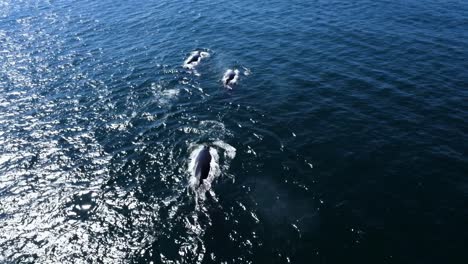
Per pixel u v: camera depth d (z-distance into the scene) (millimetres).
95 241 21219
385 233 20781
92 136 30609
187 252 20094
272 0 60438
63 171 26859
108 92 37188
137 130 31031
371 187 24000
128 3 64812
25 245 21234
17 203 24172
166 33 51000
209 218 22156
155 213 22797
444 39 42312
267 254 19750
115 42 49219
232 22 52938
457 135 27875
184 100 35031
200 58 42688
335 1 57094
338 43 43562
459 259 19062
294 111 32188
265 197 23547
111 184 25406
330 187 24234
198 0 63594
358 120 30391
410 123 29547
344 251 19844
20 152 29047
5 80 40750
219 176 25328
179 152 28000
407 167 25328
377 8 52938
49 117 33594
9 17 61188
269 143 28484
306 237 20719
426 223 21234
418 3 53594
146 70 41188
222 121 31531
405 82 34906
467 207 22047
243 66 40469
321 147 27766
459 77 34906
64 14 61250
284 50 43188
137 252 20359
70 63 44031
